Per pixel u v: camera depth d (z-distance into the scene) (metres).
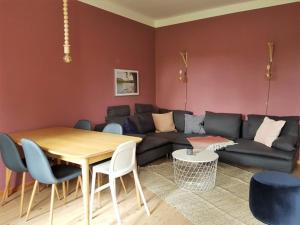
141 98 5.15
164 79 5.38
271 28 4.05
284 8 3.91
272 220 1.97
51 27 3.39
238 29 4.36
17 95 3.07
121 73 4.61
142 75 5.13
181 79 5.10
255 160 3.43
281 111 4.07
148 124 4.57
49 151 2.21
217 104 4.71
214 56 4.66
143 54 5.13
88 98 4.02
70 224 2.32
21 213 2.46
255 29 4.19
